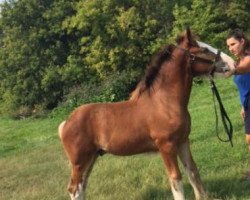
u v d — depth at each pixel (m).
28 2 25.55
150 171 8.75
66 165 11.02
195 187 6.86
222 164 8.40
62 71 24.39
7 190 9.62
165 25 24.31
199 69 6.44
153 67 6.62
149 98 6.56
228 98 16.78
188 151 6.81
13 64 25.59
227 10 23.08
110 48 23.55
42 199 8.34
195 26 22.59
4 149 15.87
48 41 25.48
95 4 23.88
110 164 9.64
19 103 25.94
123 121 6.64
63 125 7.01
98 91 22.84
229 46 6.42
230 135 7.00
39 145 15.33
